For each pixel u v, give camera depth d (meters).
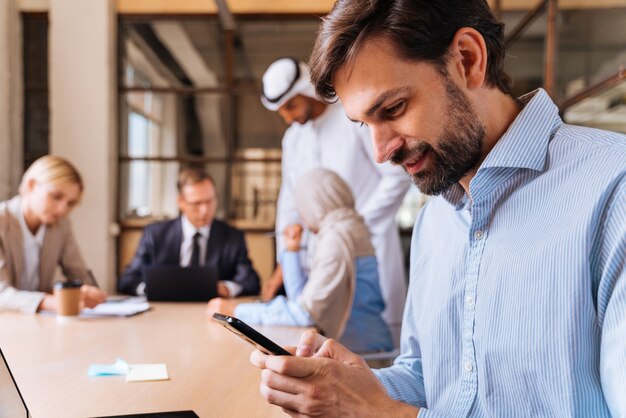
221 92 5.12
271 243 5.06
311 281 2.02
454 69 0.77
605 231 0.70
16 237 2.61
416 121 0.76
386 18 0.74
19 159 4.96
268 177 5.12
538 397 0.76
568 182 0.76
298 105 3.07
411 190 4.93
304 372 0.78
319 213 2.12
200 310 2.31
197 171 3.27
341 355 0.87
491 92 0.82
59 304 2.08
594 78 2.91
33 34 5.04
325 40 0.78
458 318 0.88
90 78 4.81
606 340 0.67
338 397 0.78
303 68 3.03
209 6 5.04
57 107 4.79
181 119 5.13
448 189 0.84
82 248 4.77
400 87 0.75
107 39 4.82
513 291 0.77
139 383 1.20
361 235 2.09
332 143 3.16
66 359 1.43
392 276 3.18
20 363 1.38
